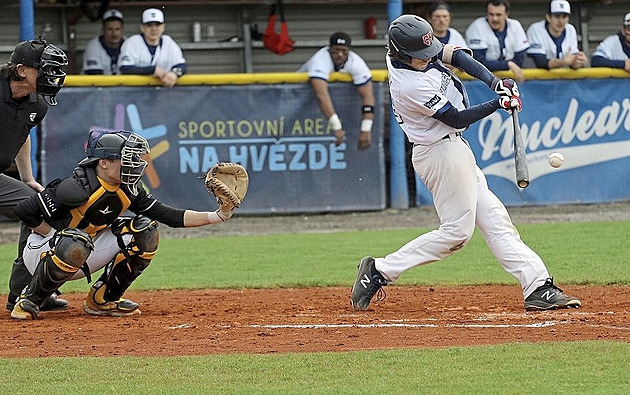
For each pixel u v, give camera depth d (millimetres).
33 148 38281
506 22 40625
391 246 31500
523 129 40625
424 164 18891
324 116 39781
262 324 18172
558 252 29141
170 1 45750
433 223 37344
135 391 12742
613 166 41375
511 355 14312
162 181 38844
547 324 17344
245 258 29688
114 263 19406
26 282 19781
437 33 39656
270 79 39406
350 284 24531
